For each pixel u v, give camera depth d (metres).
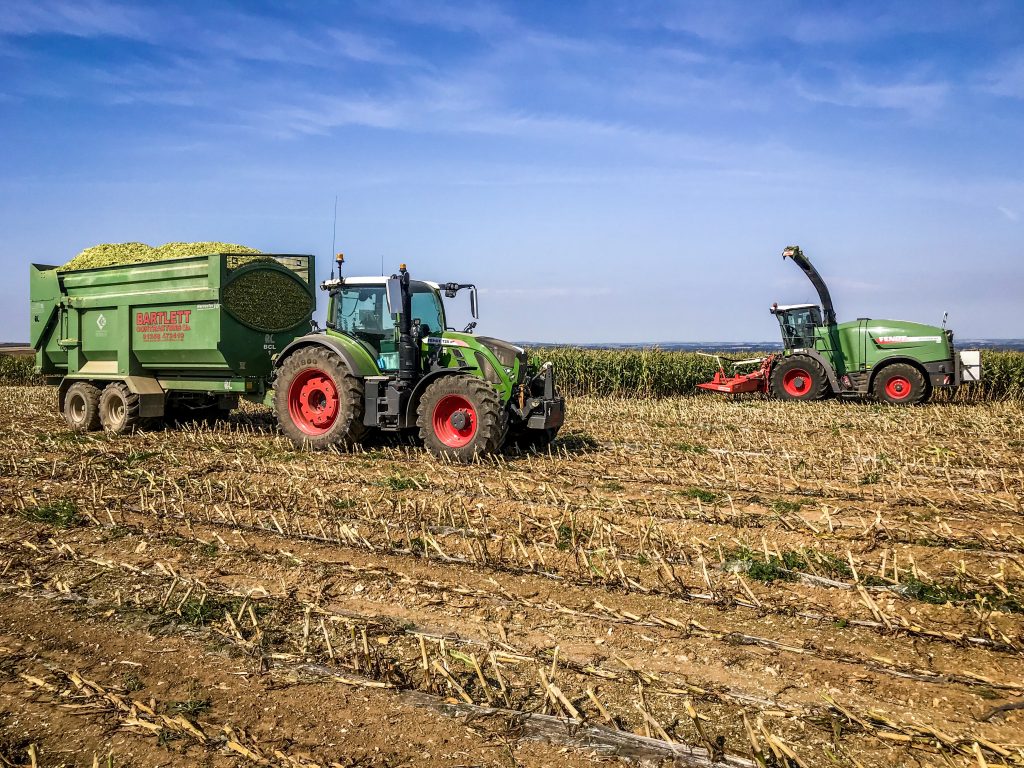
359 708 3.69
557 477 8.69
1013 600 4.89
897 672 4.03
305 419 10.68
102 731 3.51
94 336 12.69
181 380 12.07
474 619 4.71
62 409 13.02
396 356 10.23
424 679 3.95
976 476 8.81
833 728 3.47
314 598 5.04
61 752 3.34
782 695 3.80
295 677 3.99
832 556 5.79
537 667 4.09
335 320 10.60
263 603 4.97
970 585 5.20
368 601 5.02
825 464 9.62
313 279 12.30
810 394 18.50
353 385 10.06
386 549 6.00
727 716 3.61
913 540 6.15
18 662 4.17
